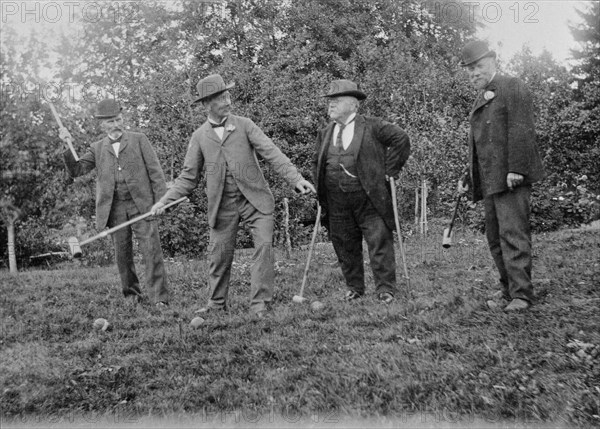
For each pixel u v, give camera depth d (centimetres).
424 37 1995
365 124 630
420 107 1439
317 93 1262
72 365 461
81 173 705
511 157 527
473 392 370
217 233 627
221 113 621
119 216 693
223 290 634
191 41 1464
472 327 489
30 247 1127
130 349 499
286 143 1209
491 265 816
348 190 621
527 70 1727
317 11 1808
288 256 1092
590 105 1867
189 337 511
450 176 1467
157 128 1252
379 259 623
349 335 489
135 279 715
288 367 429
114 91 1295
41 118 998
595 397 354
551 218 1498
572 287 611
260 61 1678
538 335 461
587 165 1633
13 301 698
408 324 505
